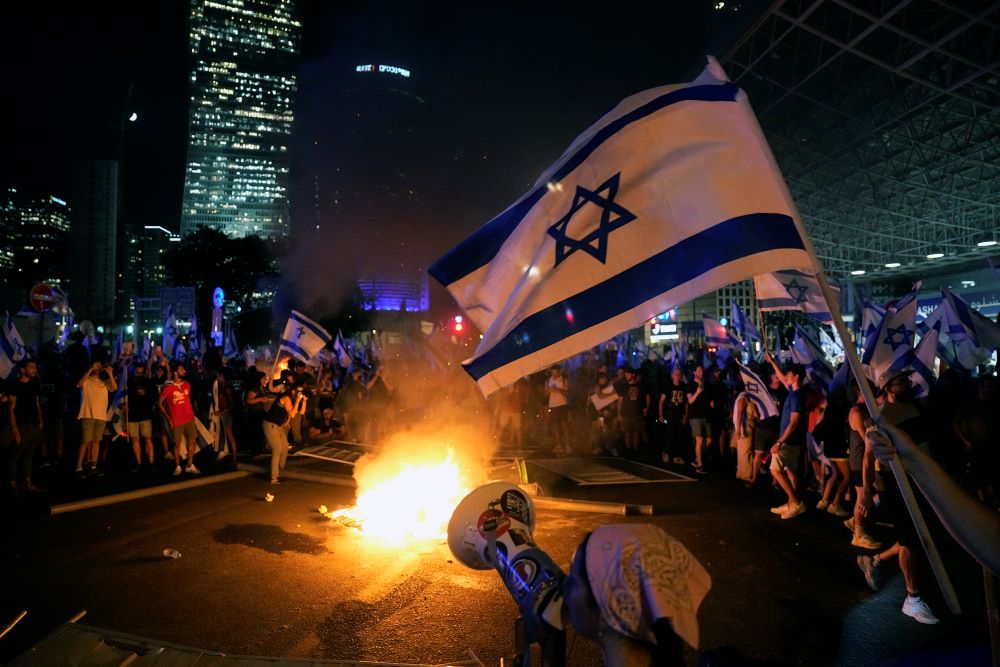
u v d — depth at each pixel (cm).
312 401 1544
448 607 520
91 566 624
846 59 3291
